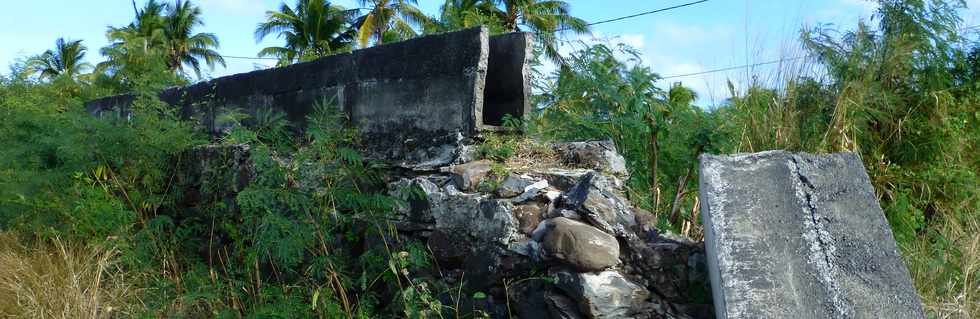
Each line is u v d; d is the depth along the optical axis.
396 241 3.50
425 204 3.46
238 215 4.43
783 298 2.30
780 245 2.44
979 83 5.59
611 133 4.21
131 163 4.64
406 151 3.94
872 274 2.36
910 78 5.58
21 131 5.47
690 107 4.16
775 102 4.75
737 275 2.37
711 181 2.69
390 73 4.09
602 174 3.31
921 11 5.46
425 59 3.92
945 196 5.08
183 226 4.88
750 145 4.48
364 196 3.47
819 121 4.81
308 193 3.61
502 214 3.11
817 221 2.50
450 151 3.72
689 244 2.90
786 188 2.61
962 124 5.36
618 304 2.73
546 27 20.73
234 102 5.19
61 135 4.57
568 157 3.71
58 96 9.41
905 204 4.61
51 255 4.64
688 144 4.05
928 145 5.28
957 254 4.13
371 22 22.56
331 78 4.44
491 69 4.06
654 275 2.86
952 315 3.38
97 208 4.29
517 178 3.37
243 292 4.00
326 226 3.59
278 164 3.60
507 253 3.03
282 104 4.77
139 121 4.71
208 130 5.43
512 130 3.87
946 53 5.54
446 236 3.31
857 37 5.38
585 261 2.72
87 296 4.04
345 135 4.12
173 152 4.91
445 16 11.05
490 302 3.08
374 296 3.50
